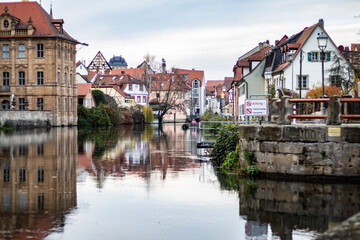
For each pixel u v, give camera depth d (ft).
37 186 59.16
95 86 395.14
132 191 56.18
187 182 62.28
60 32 274.57
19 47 265.95
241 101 242.78
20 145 119.44
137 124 339.16
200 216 45.01
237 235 39.50
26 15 271.69
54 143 127.34
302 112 116.16
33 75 264.31
